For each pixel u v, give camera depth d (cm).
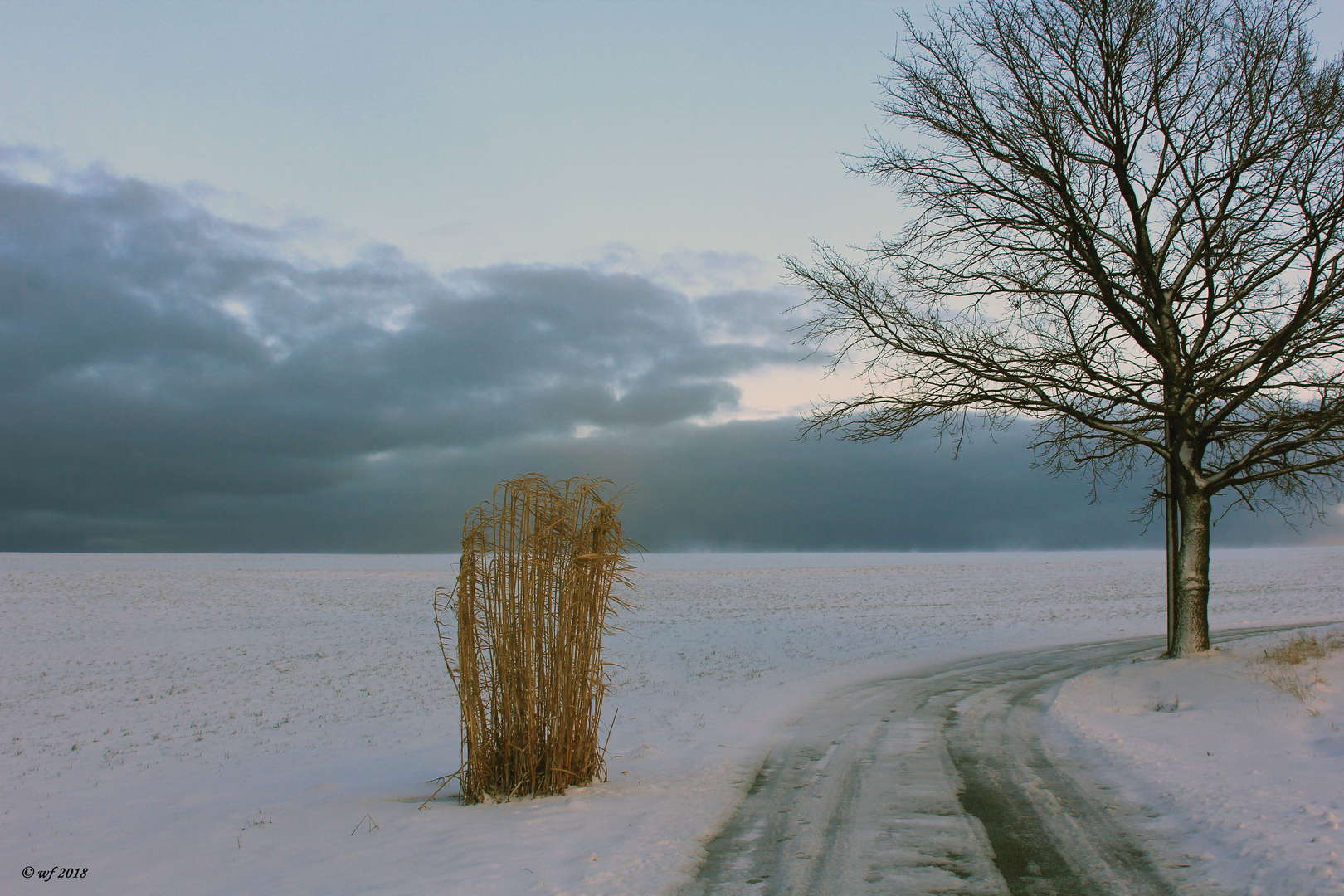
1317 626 1984
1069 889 470
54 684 2230
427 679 2197
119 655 2703
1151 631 2720
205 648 2834
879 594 4666
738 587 5275
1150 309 1463
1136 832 571
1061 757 852
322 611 3919
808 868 526
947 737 1005
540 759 791
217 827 761
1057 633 2773
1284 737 797
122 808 992
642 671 2073
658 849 573
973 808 659
